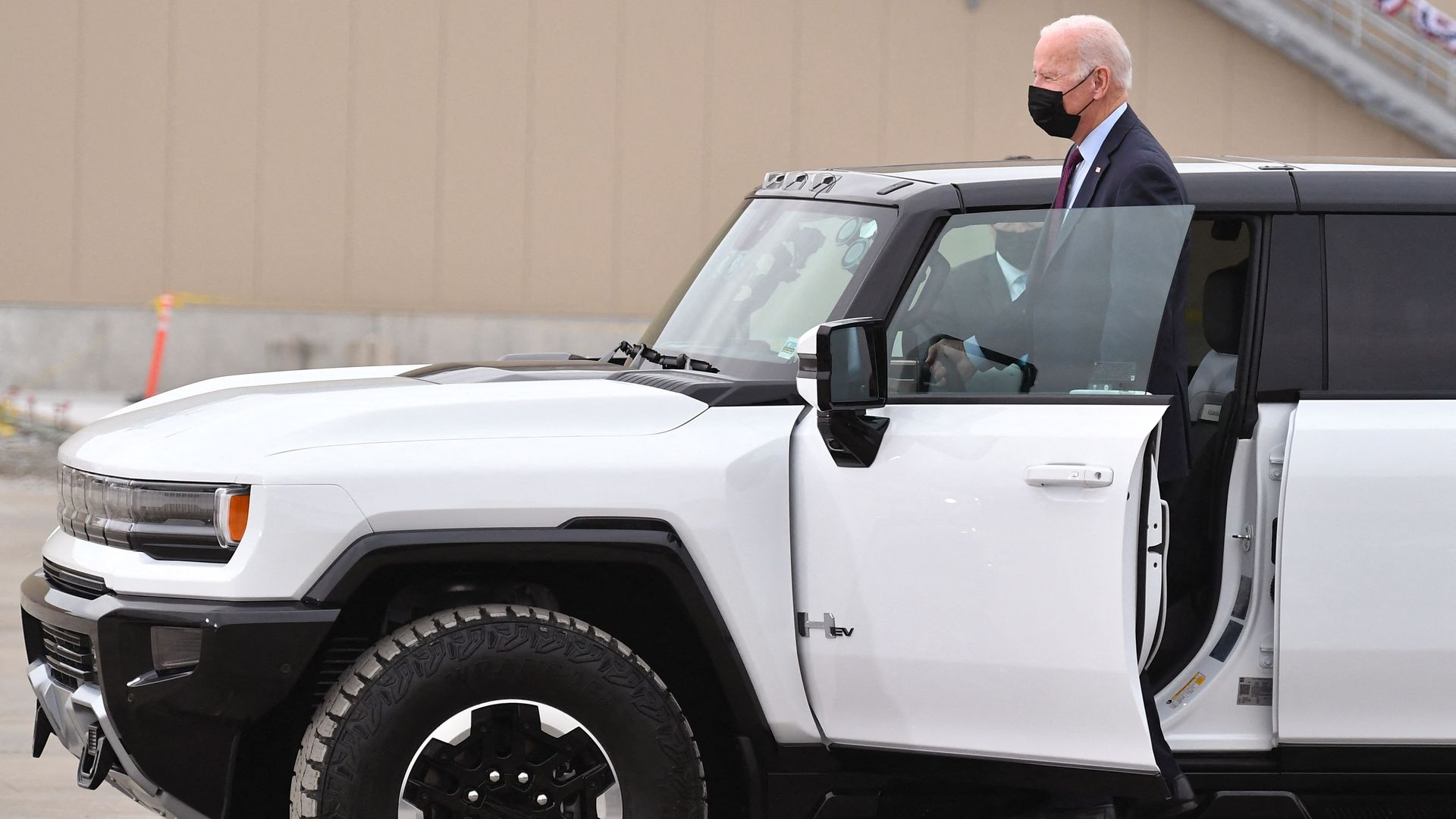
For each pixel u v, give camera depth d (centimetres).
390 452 1355
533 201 7212
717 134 7250
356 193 7138
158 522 1362
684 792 1386
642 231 7262
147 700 1316
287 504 1324
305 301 7131
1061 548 1368
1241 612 1523
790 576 1412
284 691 1311
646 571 1398
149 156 7025
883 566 1399
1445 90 7175
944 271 1483
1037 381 1432
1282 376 1505
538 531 1362
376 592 1385
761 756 1424
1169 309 1434
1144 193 1482
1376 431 1463
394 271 7175
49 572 1485
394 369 1844
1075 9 7306
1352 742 1471
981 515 1383
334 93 7088
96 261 7025
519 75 7162
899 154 7338
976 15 7312
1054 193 1521
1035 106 1570
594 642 1379
